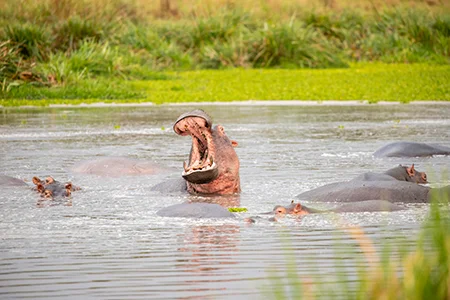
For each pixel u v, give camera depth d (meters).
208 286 19.28
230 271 20.55
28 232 25.47
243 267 20.91
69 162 41.41
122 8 136.88
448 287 15.05
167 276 20.22
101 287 19.36
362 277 19.52
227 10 136.38
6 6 116.62
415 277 15.34
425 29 131.38
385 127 56.94
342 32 132.12
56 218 27.77
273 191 32.88
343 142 48.72
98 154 44.38
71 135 53.75
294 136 52.16
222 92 89.81
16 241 24.20
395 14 138.50
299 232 24.95
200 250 22.81
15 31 102.94
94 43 107.31
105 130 56.91
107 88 89.44
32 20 115.06
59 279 20.08
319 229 25.38
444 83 95.12
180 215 27.81
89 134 54.38
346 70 114.50
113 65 101.81
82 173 38.09
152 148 47.19
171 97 85.44
